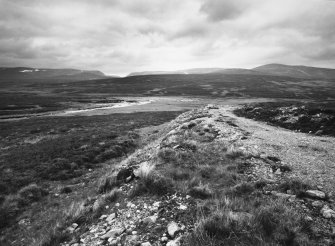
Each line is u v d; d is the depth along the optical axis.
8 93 155.50
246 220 5.56
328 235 5.17
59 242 6.58
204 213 6.21
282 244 4.88
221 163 10.27
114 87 197.88
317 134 16.52
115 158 19.86
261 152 11.29
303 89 151.25
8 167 17.16
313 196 6.81
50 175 15.45
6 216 10.14
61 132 35.25
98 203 8.19
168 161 10.70
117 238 5.93
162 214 6.68
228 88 160.00
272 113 25.91
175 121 32.38
